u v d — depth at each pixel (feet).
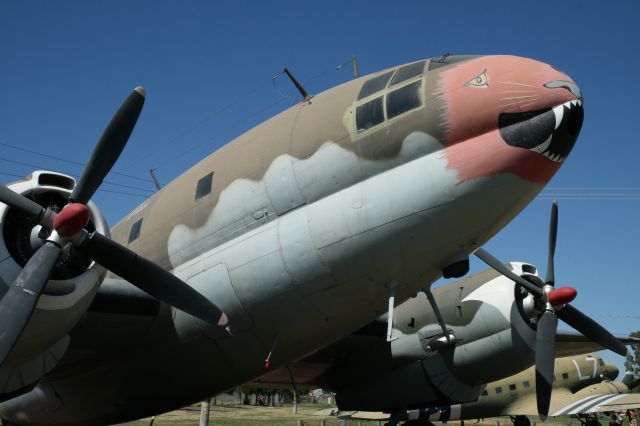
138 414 32.58
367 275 23.89
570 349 43.78
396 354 38.11
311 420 95.96
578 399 69.15
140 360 29.22
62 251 21.17
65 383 32.65
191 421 86.89
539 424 97.45
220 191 27.81
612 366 73.15
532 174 21.93
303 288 24.50
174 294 23.73
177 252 28.96
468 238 23.09
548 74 22.38
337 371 41.16
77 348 28.35
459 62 24.26
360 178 23.86
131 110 23.22
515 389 58.90
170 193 32.01
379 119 23.81
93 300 25.73
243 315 25.72
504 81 22.36
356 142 24.03
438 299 38.04
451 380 36.63
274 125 27.91
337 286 24.21
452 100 22.66
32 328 21.75
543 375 32.35
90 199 23.54
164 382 29.48
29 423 38.24
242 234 26.45
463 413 58.18
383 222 22.94
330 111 25.57
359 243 23.35
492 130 22.03
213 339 26.68
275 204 25.58
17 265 21.97
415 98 23.44
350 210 23.49
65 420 35.47
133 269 23.26
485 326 35.42
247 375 27.86
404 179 22.80
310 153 25.02
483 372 35.88
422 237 22.84
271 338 25.99
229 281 25.82
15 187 22.89
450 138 22.49
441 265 24.22
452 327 36.60
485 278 37.14
